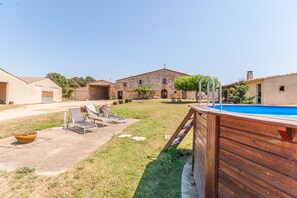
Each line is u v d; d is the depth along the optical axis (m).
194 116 4.08
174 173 4.13
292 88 15.26
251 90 18.27
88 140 6.20
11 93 22.00
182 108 15.53
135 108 15.57
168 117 11.08
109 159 4.43
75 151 5.06
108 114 9.71
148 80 35.97
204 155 2.79
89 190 3.11
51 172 3.73
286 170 1.36
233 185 1.99
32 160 4.36
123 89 37.06
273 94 15.74
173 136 4.99
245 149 1.81
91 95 37.56
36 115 11.40
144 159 4.54
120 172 3.78
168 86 35.31
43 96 27.14
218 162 2.28
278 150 1.44
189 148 5.66
